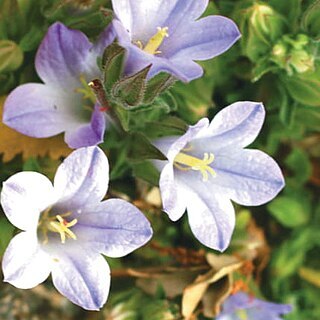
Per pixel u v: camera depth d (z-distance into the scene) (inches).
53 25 9.4
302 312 12.5
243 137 9.6
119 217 9.2
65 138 9.5
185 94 10.8
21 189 8.8
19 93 9.5
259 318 11.9
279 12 10.9
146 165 9.9
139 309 11.3
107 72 9.1
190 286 10.9
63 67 9.7
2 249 9.9
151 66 8.9
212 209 9.5
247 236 11.7
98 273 9.1
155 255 11.6
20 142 10.0
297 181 12.5
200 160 9.5
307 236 12.4
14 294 11.9
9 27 10.3
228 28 9.2
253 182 9.6
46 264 9.1
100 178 9.1
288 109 11.2
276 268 12.3
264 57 10.9
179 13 9.4
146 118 10.0
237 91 11.6
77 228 9.4
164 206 9.0
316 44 10.7
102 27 9.8
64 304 12.2
